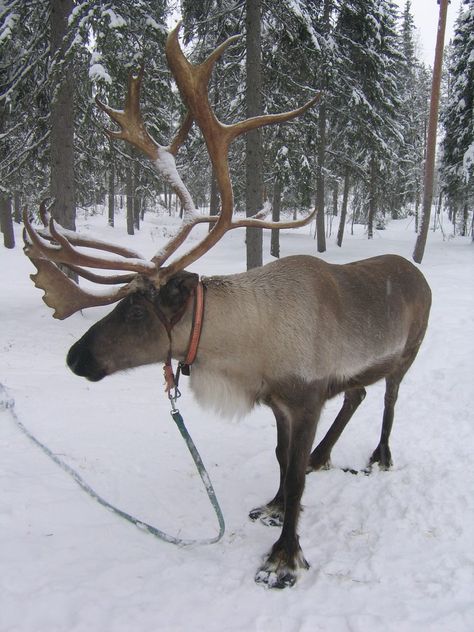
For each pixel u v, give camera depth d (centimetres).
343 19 1681
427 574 290
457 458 434
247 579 290
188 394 607
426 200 1758
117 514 333
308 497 383
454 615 256
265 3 998
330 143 2127
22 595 259
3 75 951
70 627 242
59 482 376
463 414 530
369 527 341
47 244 281
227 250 2302
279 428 349
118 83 827
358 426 516
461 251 2189
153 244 2583
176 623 250
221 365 318
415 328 428
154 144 336
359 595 276
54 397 566
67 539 312
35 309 977
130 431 486
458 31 2278
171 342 313
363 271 391
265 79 1145
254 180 1023
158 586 277
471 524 336
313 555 315
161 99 967
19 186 1040
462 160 2277
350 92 1620
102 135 1024
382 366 384
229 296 315
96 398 577
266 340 312
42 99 977
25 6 876
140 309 306
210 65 284
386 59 1973
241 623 253
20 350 758
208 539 327
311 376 316
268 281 326
